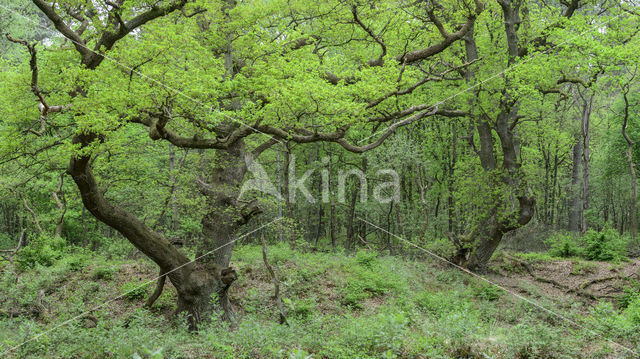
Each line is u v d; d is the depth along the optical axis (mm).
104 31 8227
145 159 13938
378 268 15117
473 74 17438
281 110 8141
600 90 14578
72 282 12195
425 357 5934
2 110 8383
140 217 14648
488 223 17000
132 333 7281
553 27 15820
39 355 6629
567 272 16297
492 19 17594
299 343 6590
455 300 12094
